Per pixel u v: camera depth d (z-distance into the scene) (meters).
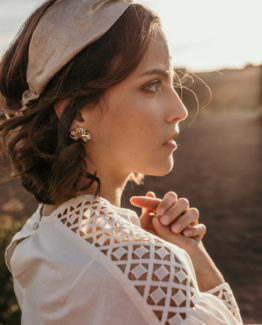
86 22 0.96
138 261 0.84
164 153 1.06
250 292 4.95
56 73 1.01
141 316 0.82
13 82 1.12
